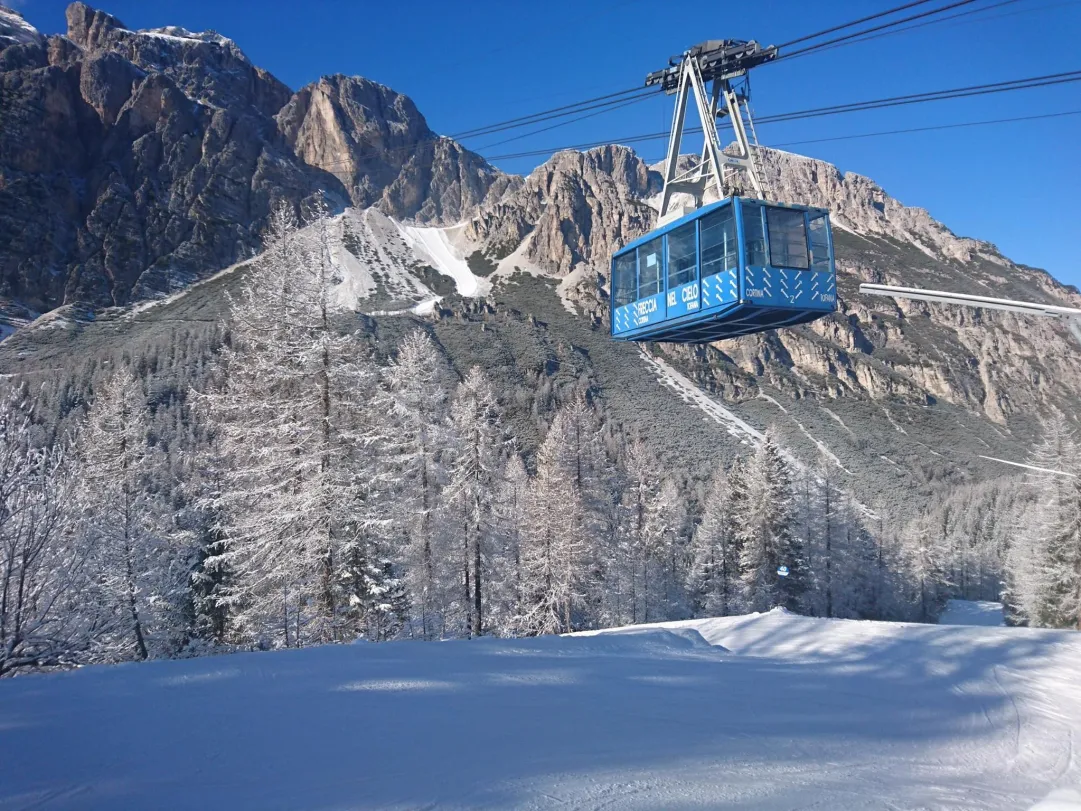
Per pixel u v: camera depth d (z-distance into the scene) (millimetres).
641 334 22781
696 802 5711
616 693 9859
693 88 21828
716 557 49562
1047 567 42344
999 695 11125
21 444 20312
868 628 16859
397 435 26141
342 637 22500
